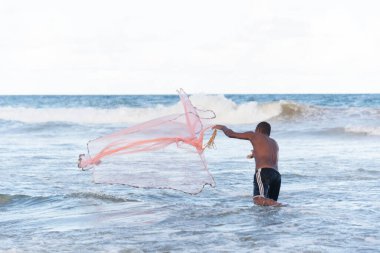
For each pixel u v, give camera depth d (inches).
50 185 523.8
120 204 436.1
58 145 927.7
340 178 557.9
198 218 379.6
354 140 994.7
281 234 331.0
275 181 412.2
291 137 1059.9
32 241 323.9
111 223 370.0
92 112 1592.0
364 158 726.5
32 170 621.0
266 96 2694.4
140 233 339.3
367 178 557.0
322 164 664.4
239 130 1272.1
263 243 310.7
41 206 432.8
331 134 1085.8
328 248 299.9
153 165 434.0
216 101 1488.7
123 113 1600.6
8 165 665.0
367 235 327.9
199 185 432.8
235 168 632.4
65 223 373.7
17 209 425.7
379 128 1077.8
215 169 625.6
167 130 436.1
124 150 434.3
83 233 342.3
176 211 403.5
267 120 1417.3
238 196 468.8
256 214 386.9
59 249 304.5
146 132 436.5
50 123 1430.9
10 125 1397.6
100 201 445.7
